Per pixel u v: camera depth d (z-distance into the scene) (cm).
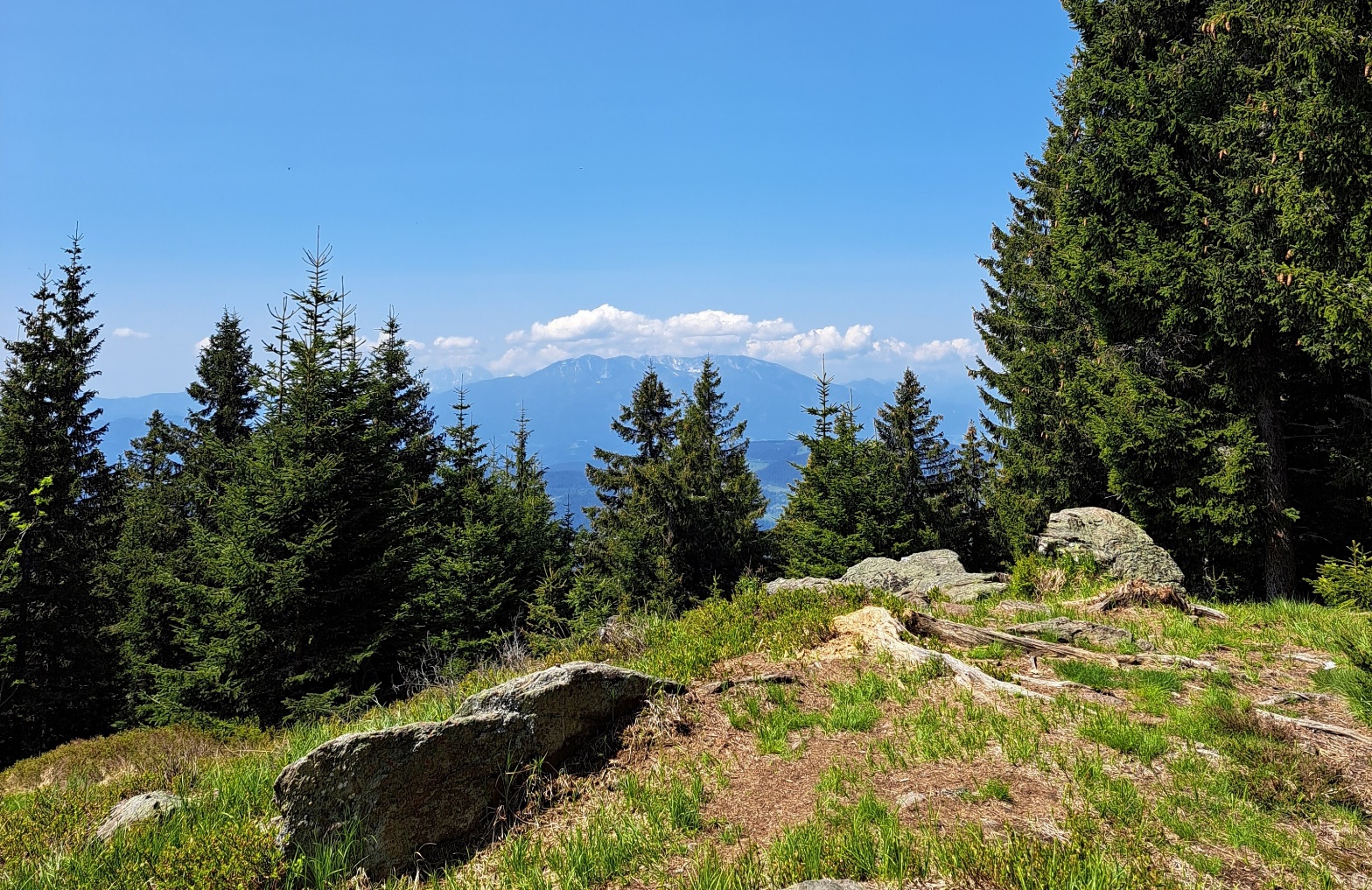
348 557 1750
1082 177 1731
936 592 1359
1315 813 487
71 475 2419
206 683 1619
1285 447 1669
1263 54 1373
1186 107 1561
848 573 1733
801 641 902
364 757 513
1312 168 1197
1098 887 376
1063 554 1448
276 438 1778
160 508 3244
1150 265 1520
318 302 2017
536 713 597
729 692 736
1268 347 1525
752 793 549
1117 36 1698
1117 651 887
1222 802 492
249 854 471
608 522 3353
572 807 557
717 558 3353
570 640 1141
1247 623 1038
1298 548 1680
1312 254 1233
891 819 471
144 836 561
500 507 3122
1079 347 2150
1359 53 1082
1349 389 1558
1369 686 677
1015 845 414
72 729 2433
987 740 608
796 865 418
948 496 3225
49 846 578
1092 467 2095
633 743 634
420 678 1427
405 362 3794
